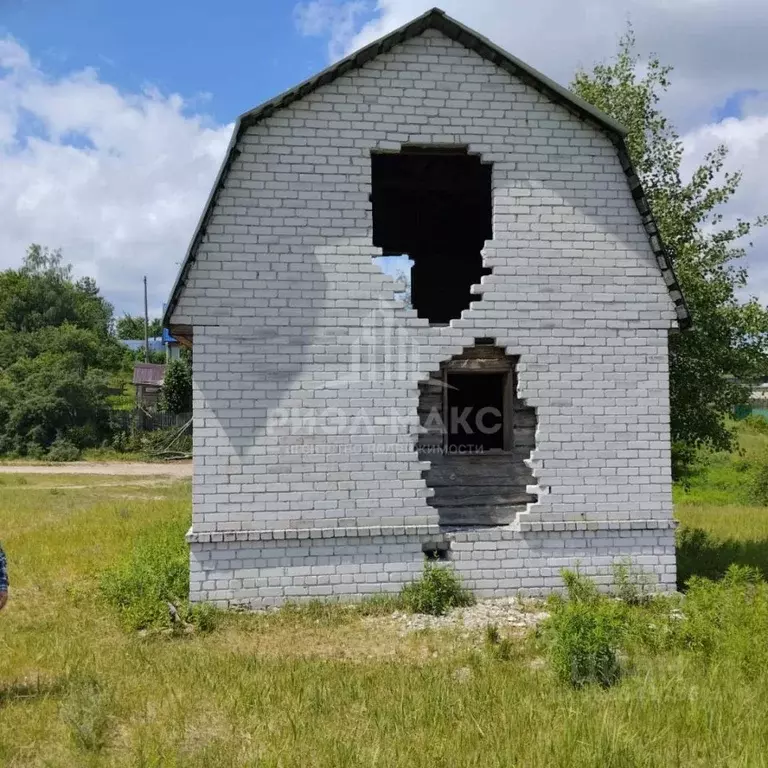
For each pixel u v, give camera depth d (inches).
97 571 464.1
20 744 227.1
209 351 377.1
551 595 371.2
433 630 346.0
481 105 394.6
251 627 352.8
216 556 375.6
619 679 269.9
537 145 398.6
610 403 400.5
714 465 1158.3
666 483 401.7
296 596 378.6
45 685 276.2
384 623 358.0
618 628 291.0
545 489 394.9
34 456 1616.6
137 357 2723.9
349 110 386.3
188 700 255.9
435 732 227.5
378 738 222.5
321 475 381.7
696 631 300.2
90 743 225.0
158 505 775.7
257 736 228.1
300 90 377.1
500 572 392.5
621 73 586.9
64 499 887.1
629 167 398.0
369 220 386.6
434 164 494.6
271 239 381.4
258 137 380.8
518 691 259.1
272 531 376.2
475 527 405.4
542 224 398.6
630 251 403.5
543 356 397.1
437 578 377.7
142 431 1723.7
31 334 2225.6
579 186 401.1
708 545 549.3
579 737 219.1
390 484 385.4
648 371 403.5
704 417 544.1
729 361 538.6
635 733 221.1
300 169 383.2
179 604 366.0
